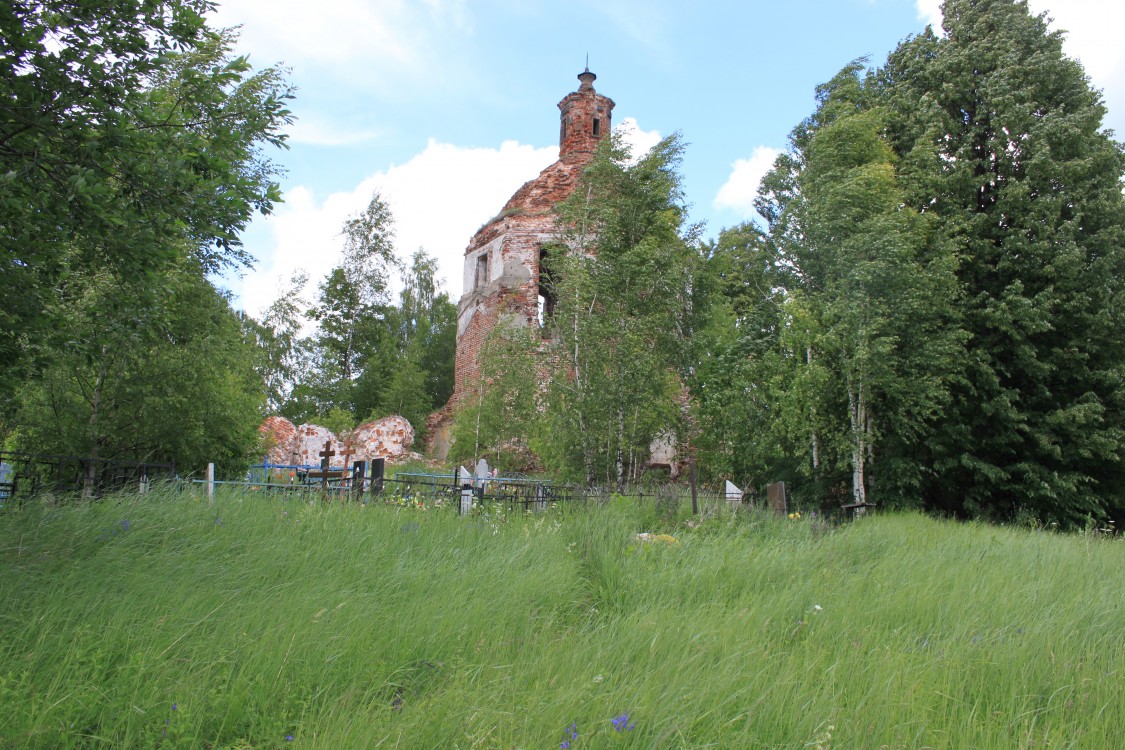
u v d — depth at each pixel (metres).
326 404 38.69
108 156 6.05
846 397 20.77
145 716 3.81
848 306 19.27
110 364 11.77
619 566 7.73
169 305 11.02
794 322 20.02
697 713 3.98
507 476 21.66
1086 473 22.78
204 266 12.91
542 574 7.05
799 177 22.72
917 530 13.58
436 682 4.56
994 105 22.84
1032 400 22.19
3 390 6.53
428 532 8.63
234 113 6.82
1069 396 22.73
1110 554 11.38
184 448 13.49
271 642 4.64
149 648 4.38
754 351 22.84
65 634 4.53
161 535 7.04
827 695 4.31
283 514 8.48
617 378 18.16
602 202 20.19
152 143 6.36
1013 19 23.97
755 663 4.77
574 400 18.17
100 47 6.18
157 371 12.94
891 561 8.92
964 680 4.77
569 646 5.10
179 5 6.40
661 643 5.12
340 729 3.67
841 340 19.67
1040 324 20.81
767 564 8.13
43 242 6.31
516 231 28.52
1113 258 21.41
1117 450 22.05
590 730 3.72
